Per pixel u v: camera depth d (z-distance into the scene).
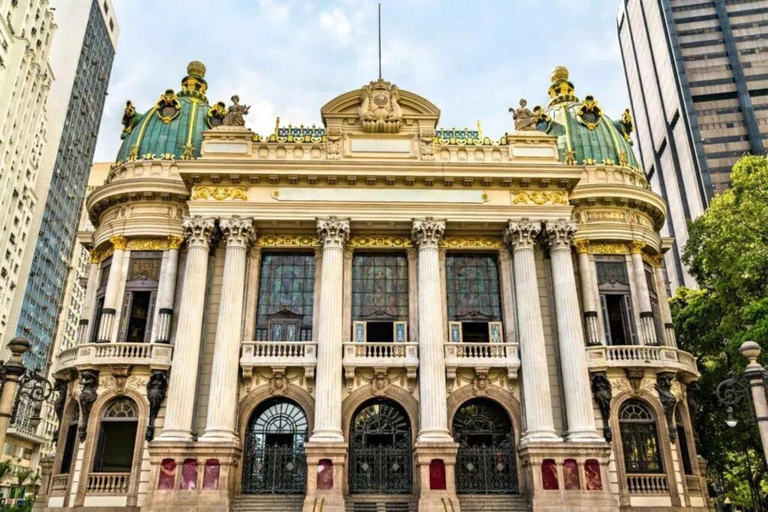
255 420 30.70
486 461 29.83
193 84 40.47
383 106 34.59
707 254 34.50
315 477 27.48
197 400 29.89
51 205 92.19
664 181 125.56
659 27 122.12
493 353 31.12
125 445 30.36
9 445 81.56
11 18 71.50
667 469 30.11
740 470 47.91
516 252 32.12
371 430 30.61
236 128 34.38
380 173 32.44
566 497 27.52
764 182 32.66
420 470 27.86
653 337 32.75
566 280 31.66
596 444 28.39
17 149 75.38
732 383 17.83
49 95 95.44
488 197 32.91
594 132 38.41
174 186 33.56
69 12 101.88
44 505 33.66
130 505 28.27
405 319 32.62
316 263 33.25
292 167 32.31
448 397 30.69
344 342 30.94
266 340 32.16
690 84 112.94
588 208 34.69
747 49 114.31
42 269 90.25
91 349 31.03
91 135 108.25
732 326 33.19
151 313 32.47
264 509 27.45
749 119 108.81
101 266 34.78
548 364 31.30
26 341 17.61
